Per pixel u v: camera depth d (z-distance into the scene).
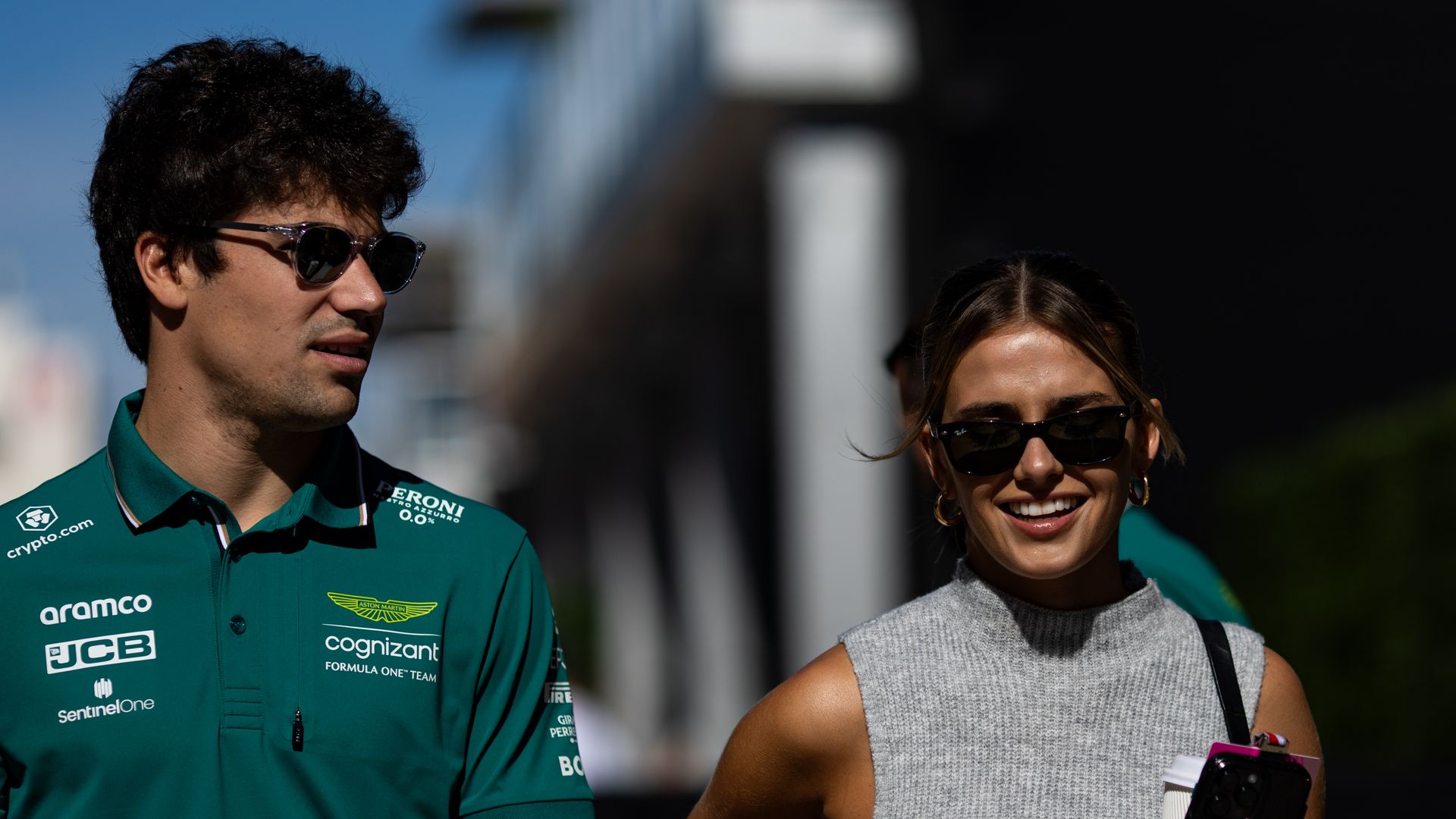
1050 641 2.78
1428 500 8.66
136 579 2.57
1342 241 10.68
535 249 25.84
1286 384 10.82
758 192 16.33
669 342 23.12
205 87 2.65
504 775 2.73
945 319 2.82
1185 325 11.37
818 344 13.02
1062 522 2.72
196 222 2.62
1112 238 11.88
